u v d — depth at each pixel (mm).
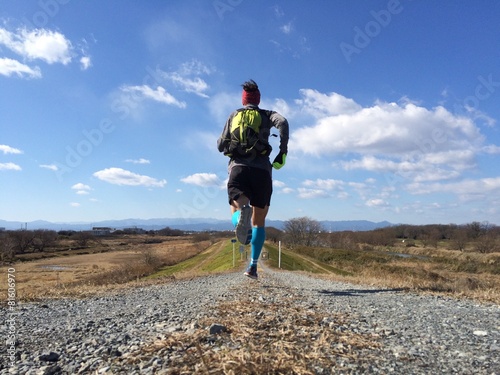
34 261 58531
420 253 69750
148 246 86812
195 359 2506
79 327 3949
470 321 4328
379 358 2736
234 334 3186
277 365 2350
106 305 6141
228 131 4191
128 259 60625
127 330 3732
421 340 3332
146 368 2453
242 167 4043
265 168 4086
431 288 8188
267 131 4051
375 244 83875
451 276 37562
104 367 2549
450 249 71062
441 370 2504
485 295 7051
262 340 3025
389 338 3385
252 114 4008
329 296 6707
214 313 4277
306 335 3281
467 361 2703
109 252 77375
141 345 2986
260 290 7359
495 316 4715
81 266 49875
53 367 2605
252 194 4129
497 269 49719
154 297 7180
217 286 9430
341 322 4004
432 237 78812
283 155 4008
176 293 7832
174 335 3180
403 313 4859
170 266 51438
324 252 67000
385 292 7688
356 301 6055
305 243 86250
